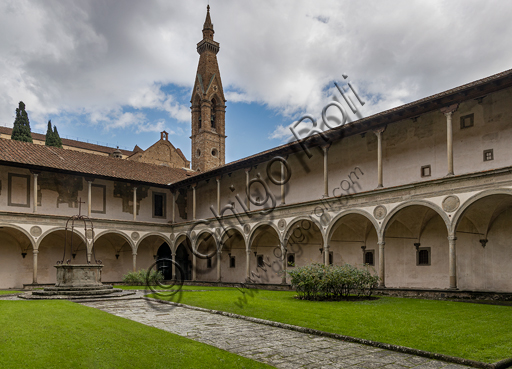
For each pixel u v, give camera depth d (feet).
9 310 42.37
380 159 73.97
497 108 66.13
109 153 211.20
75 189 112.88
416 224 77.92
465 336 31.22
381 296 63.57
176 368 23.30
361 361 25.86
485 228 69.15
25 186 103.86
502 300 57.11
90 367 23.07
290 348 29.14
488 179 57.11
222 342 30.91
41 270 108.58
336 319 39.01
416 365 25.07
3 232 102.58
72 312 41.73
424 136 75.61
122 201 121.60
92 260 115.03
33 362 23.43
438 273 74.84
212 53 213.66
